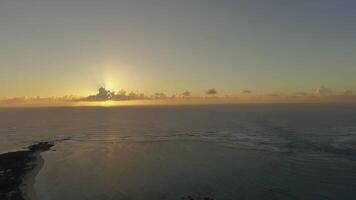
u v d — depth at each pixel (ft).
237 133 425.69
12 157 280.92
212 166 237.86
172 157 276.21
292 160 249.14
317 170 218.38
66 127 565.12
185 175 214.69
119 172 227.40
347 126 463.01
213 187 187.83
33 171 232.32
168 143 355.77
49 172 229.04
